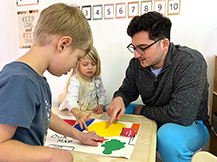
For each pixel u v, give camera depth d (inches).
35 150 17.9
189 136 31.5
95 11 58.7
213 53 51.3
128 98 44.3
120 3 55.8
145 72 39.9
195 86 32.9
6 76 17.7
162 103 39.2
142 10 54.2
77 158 22.9
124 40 58.0
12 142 17.1
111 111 36.0
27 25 66.7
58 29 20.6
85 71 47.9
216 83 49.3
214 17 49.4
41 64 21.2
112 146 25.8
